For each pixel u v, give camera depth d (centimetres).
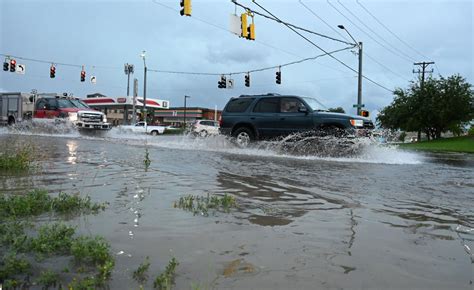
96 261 245
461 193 523
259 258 259
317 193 494
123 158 834
